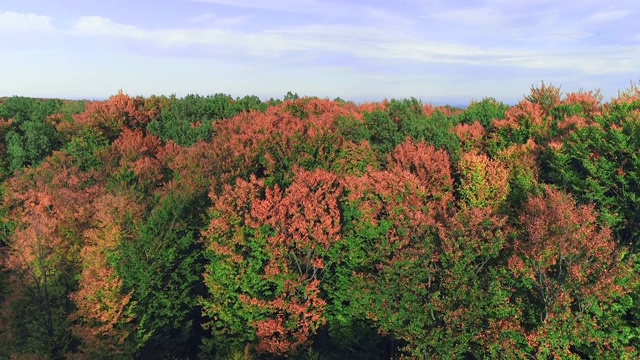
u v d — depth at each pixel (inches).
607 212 1003.9
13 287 1122.7
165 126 2009.1
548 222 861.2
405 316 917.2
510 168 1190.3
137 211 1157.1
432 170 1171.3
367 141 1413.6
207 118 2175.2
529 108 1462.8
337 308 1075.9
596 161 1095.6
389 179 1069.1
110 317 1004.6
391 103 1691.7
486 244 893.8
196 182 1269.7
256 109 2265.0
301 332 1012.5
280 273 1016.9
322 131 1428.4
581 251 826.2
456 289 896.3
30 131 1930.4
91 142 1867.6
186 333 1154.7
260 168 1493.6
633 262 845.2
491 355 824.3
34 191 1370.6
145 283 1051.9
